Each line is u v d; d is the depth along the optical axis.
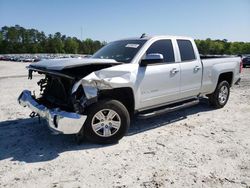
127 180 3.52
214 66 6.85
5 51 147.50
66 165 3.93
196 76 6.26
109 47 5.93
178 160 4.09
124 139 4.97
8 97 9.01
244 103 8.11
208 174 3.66
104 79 4.42
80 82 4.22
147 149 4.51
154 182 3.46
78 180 3.52
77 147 4.58
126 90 4.91
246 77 16.16
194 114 6.77
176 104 6.18
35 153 4.35
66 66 4.16
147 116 5.15
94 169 3.81
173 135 5.20
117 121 4.70
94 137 4.58
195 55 6.33
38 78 16.52
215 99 7.19
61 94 4.78
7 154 4.32
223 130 5.51
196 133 5.32
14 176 3.62
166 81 5.50
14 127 5.66
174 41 5.87
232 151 4.42
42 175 3.65
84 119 4.31
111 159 4.13
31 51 147.88
